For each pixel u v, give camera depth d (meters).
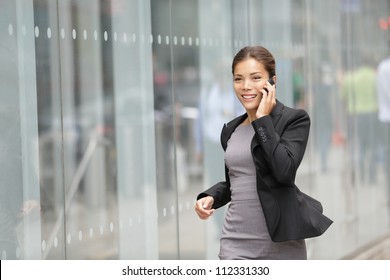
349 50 18.11
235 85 8.74
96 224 10.86
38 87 9.90
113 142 11.14
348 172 17.70
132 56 11.46
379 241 19.33
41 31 9.96
